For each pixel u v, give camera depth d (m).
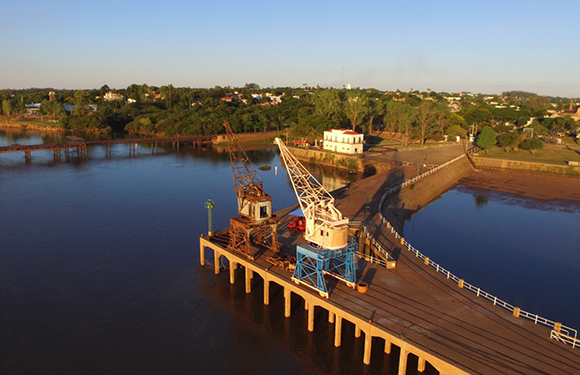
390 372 43.62
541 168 147.12
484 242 81.69
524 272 68.12
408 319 42.59
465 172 149.38
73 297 58.69
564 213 102.31
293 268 53.50
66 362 45.25
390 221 83.12
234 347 48.22
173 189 121.81
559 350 37.22
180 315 54.56
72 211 98.25
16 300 57.56
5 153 187.88
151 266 68.75
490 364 35.09
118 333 50.62
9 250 74.44
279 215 81.19
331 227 51.44
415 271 54.59
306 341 49.03
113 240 79.88
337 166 169.62
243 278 65.00
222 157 187.88
